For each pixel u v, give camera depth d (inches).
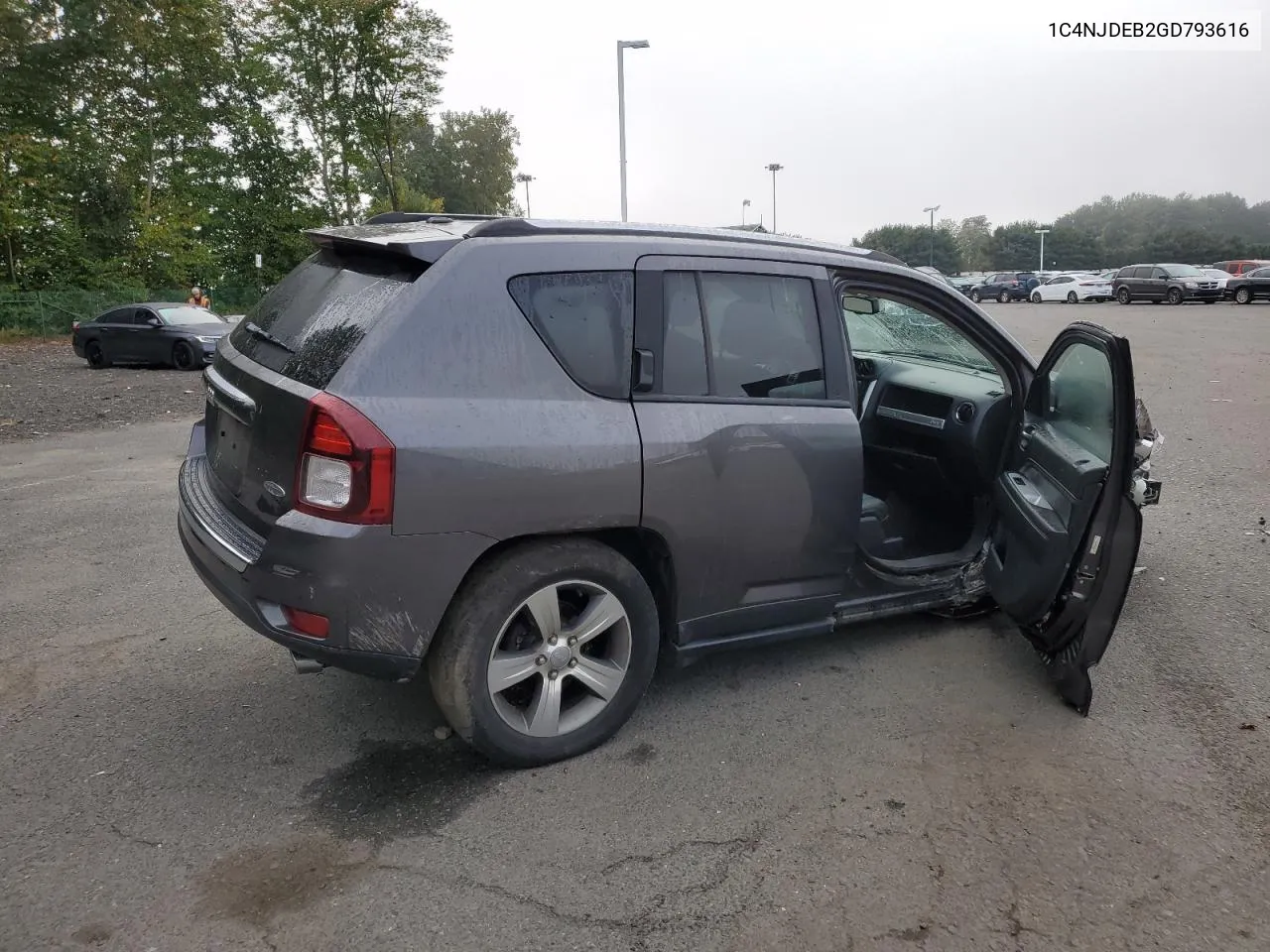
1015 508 156.6
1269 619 183.6
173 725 141.9
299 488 114.0
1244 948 97.3
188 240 1435.8
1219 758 133.7
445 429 114.8
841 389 149.6
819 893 105.0
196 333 760.3
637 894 104.7
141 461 354.3
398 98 1411.2
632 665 135.0
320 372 116.3
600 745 136.1
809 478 143.8
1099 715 146.2
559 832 116.0
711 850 112.7
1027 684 156.6
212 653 168.6
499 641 123.8
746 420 137.5
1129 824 118.1
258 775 128.2
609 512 126.3
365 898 103.4
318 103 1417.3
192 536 132.8
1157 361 628.7
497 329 121.1
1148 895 105.1
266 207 1483.8
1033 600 147.9
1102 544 132.8
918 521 192.2
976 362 194.7
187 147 1480.1
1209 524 247.1
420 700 150.7
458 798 123.3
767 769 130.7
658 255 134.3
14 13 1104.2
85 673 159.5
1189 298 1391.5
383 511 111.5
